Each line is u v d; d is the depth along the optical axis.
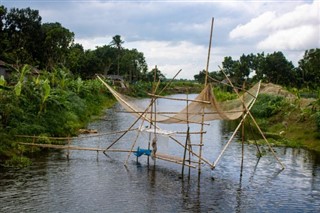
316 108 30.55
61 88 36.47
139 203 14.69
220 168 20.66
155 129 20.39
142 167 20.22
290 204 15.23
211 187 17.16
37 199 14.57
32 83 26.88
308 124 29.97
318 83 60.72
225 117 20.34
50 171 18.56
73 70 79.88
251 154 24.30
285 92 45.72
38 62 65.12
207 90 19.09
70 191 15.73
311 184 18.00
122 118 41.28
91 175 18.25
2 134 21.00
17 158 19.45
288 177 19.14
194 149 25.73
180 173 19.33
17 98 23.64
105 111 48.06
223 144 27.86
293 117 32.97
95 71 85.12
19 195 14.91
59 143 24.55
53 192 15.48
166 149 25.41
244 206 14.85
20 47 66.69
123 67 111.62
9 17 71.31
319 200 15.78
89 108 42.62
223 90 77.75
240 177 18.95
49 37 70.31
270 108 37.25
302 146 27.11
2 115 22.14
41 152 22.34
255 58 106.56
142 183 17.36
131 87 83.12
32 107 25.20
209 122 42.53
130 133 30.94
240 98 20.38
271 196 16.17
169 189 16.62
